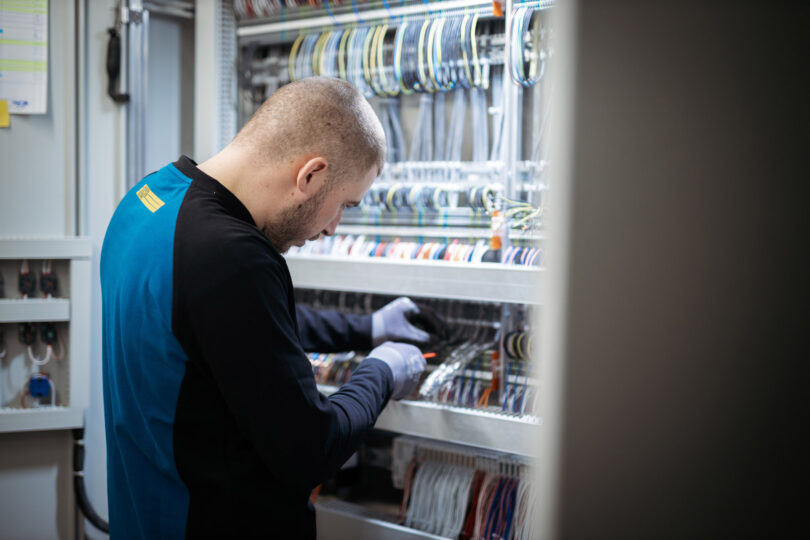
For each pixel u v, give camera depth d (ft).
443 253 5.12
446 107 5.79
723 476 1.22
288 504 3.44
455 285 4.56
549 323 1.30
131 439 3.31
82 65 5.92
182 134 6.77
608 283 1.25
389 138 5.90
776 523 1.20
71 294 5.77
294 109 3.29
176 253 2.99
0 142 5.67
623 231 1.24
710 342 1.21
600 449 1.27
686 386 1.22
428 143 5.73
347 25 5.60
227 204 3.22
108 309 3.43
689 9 1.20
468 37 5.05
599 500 1.28
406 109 5.99
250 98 6.26
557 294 1.29
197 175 3.26
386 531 4.91
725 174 1.19
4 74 5.64
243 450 3.27
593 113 1.25
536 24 4.56
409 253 5.21
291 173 3.33
